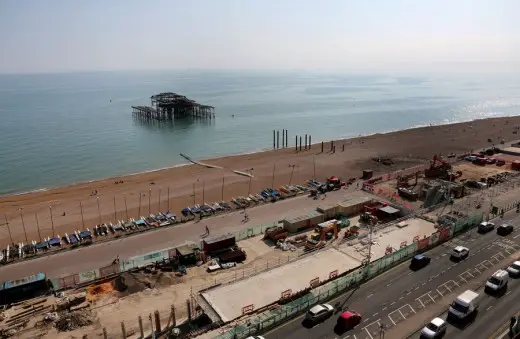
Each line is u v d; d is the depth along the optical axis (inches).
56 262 2731.3
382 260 2341.3
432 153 6225.4
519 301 2027.6
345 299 2050.9
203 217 3528.5
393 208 3403.1
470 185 4207.7
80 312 2049.7
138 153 6781.5
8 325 1961.1
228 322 1827.0
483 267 2375.7
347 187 4345.5
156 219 3523.6
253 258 2699.3
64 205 4057.6
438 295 2085.4
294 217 3297.2
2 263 2723.9
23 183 5152.6
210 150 7121.1
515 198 3750.0
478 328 1814.7
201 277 2438.5
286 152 6545.3
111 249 2928.2
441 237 2716.5
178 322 1967.3
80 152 6776.6
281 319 1882.4
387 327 1825.8
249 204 3880.4
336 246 2640.3
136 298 2213.3
